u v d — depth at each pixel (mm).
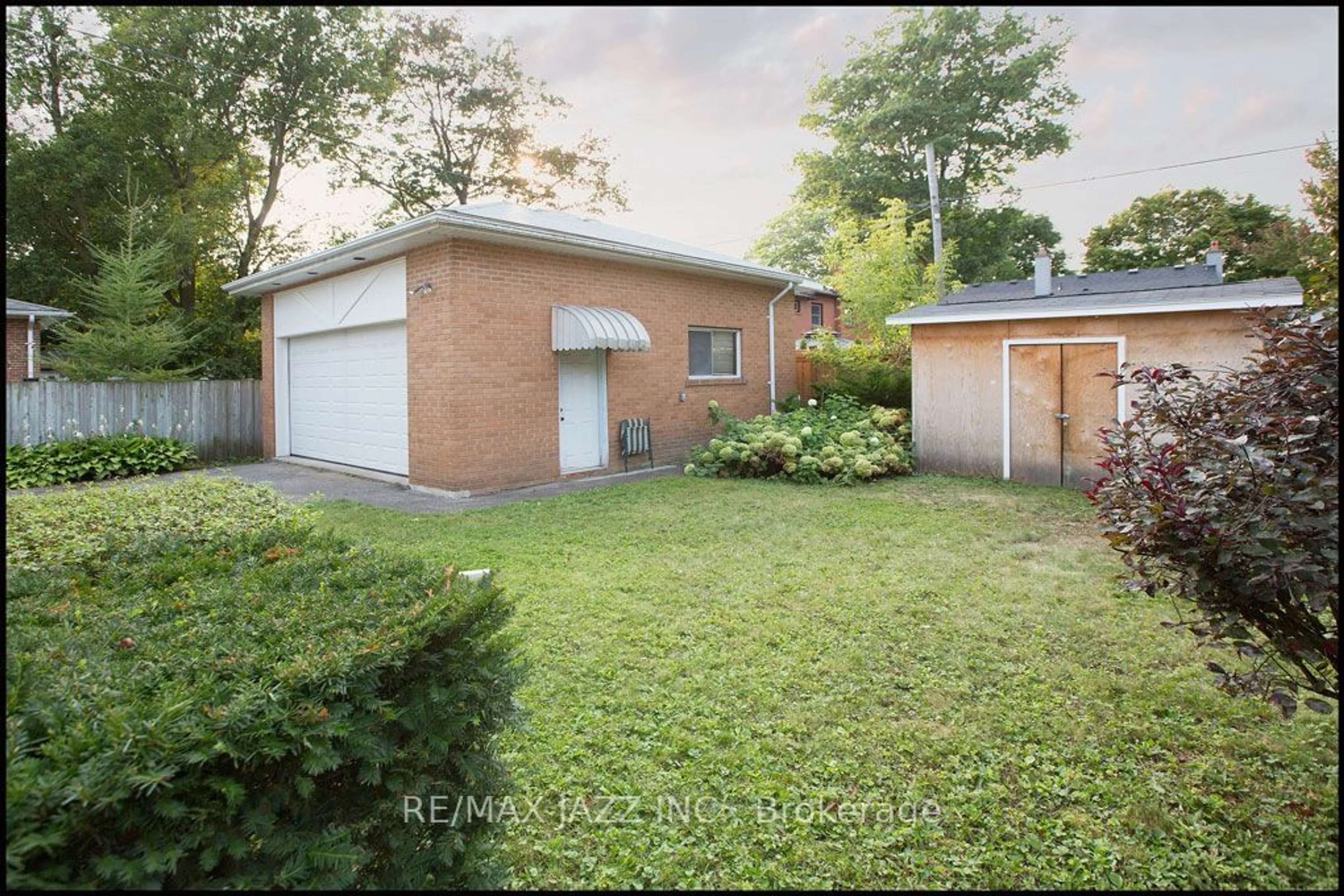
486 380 10445
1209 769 3148
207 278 22688
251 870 1657
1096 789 3012
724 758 3273
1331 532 2545
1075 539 7406
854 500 9633
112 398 14172
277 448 14789
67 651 1845
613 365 12312
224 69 19375
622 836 2781
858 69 26484
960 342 11383
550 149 27312
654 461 13039
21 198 18688
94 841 1434
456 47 24703
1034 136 24750
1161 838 2719
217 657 1854
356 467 12688
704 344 14203
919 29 24641
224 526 3705
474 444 10328
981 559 6590
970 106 24188
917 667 4234
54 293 19812
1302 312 3006
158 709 1581
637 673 4180
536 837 2781
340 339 12984
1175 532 2826
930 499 9656
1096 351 10086
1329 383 2629
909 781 3111
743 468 11812
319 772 1683
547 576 6133
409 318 10820
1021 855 2650
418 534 7805
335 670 1824
